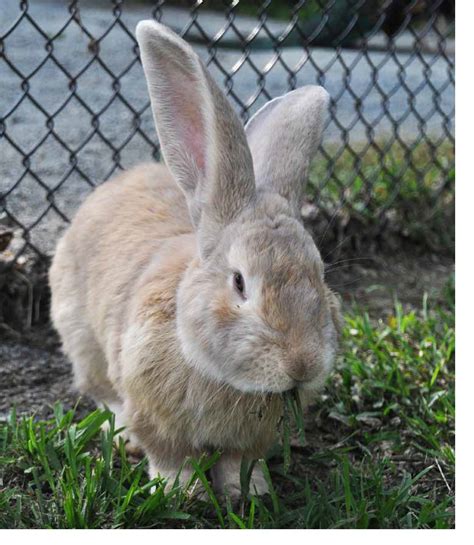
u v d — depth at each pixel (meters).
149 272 0.88
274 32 2.07
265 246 0.78
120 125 1.56
